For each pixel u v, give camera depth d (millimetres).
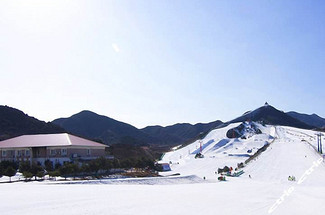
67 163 51219
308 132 172625
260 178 54562
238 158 92250
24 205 15328
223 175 60812
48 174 47719
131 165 64250
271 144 111562
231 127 184125
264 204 19297
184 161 99188
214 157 97812
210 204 18125
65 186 26859
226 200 20359
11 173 42938
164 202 18062
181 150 137750
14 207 14766
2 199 17094
